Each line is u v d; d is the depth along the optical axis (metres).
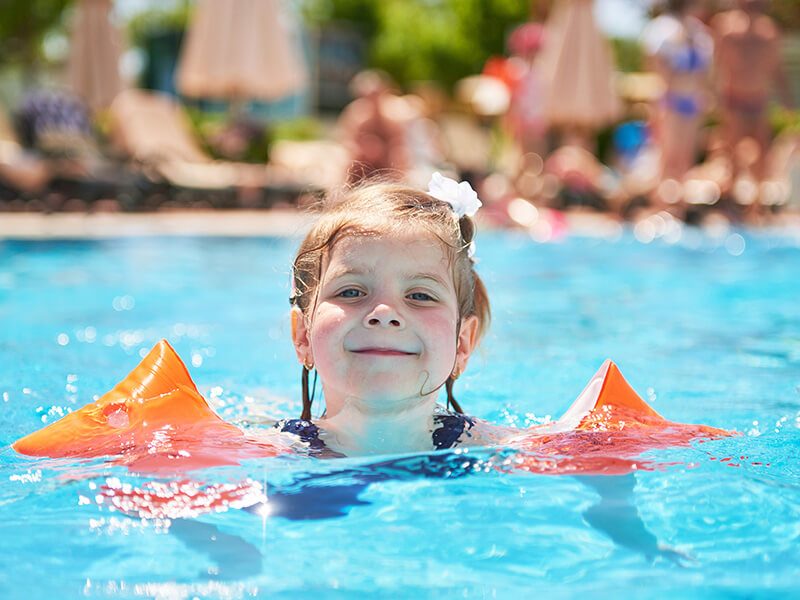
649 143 14.12
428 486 1.97
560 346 4.29
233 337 4.48
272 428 2.40
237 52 12.67
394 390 2.13
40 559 1.58
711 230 10.71
